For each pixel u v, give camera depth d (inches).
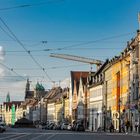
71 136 2071.9
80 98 5748.0
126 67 3629.4
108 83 4379.9
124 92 3686.0
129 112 3449.8
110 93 4237.2
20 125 5595.5
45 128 4968.0
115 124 3878.0
